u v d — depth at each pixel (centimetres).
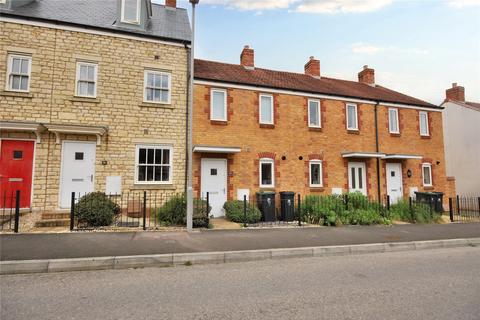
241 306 374
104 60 1071
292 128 1363
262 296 409
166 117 1134
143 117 1100
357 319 341
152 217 1022
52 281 462
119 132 1064
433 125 1670
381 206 1164
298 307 373
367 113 1532
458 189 1916
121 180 1051
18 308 361
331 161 1420
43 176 968
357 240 760
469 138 1869
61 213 909
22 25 988
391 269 550
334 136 1442
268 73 1581
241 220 1056
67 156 1002
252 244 684
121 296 404
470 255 674
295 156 1352
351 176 1461
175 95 1155
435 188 1612
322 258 635
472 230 934
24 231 757
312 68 1766
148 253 580
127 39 1106
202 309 365
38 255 543
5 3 1045
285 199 1182
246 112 1289
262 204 1149
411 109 1631
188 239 716
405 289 442
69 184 996
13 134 952
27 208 941
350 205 1113
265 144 1305
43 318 335
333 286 452
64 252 566
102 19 1179
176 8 1515
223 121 1240
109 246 622
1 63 956
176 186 1120
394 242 746
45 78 997
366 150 1501
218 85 1251
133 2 1169
